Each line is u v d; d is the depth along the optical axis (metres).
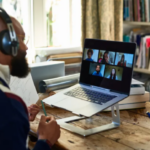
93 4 1.98
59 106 1.00
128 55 1.05
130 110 1.21
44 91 1.26
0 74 0.73
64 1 2.16
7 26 0.68
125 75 1.06
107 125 1.03
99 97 1.05
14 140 0.56
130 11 2.29
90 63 1.19
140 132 0.98
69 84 1.35
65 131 0.98
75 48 1.78
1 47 0.69
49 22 2.09
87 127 1.03
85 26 1.99
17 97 0.64
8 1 1.80
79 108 0.96
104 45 1.15
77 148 0.84
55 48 1.70
